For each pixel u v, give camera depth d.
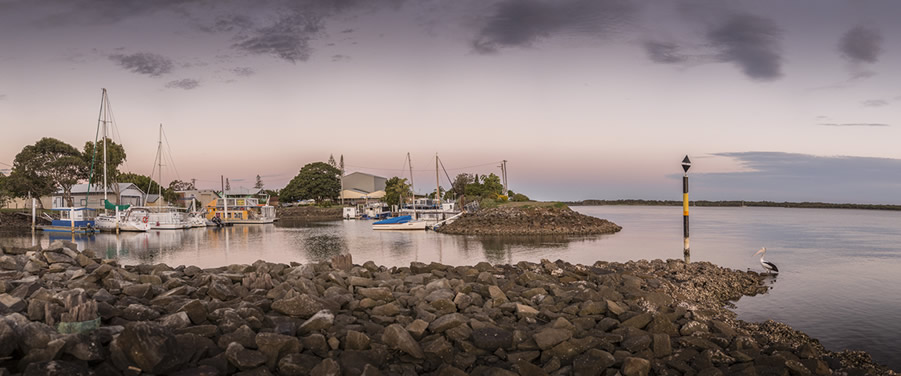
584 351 11.27
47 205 114.38
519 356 11.03
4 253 18.38
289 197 163.50
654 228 86.56
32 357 7.90
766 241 58.12
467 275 18.80
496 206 96.56
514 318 13.63
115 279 13.36
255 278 14.78
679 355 11.59
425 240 65.69
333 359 9.92
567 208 94.19
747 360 11.62
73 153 100.81
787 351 12.50
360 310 13.20
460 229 78.38
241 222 108.44
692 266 27.33
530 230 75.38
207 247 57.84
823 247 50.25
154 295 13.32
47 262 16.52
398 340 10.70
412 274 19.28
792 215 154.50
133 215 85.62
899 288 25.91
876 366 13.20
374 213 125.38
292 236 73.38
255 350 9.60
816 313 20.19
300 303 11.91
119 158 107.25
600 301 14.55
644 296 16.05
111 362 8.41
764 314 20.00
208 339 9.67
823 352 13.98
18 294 11.58
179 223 89.19
